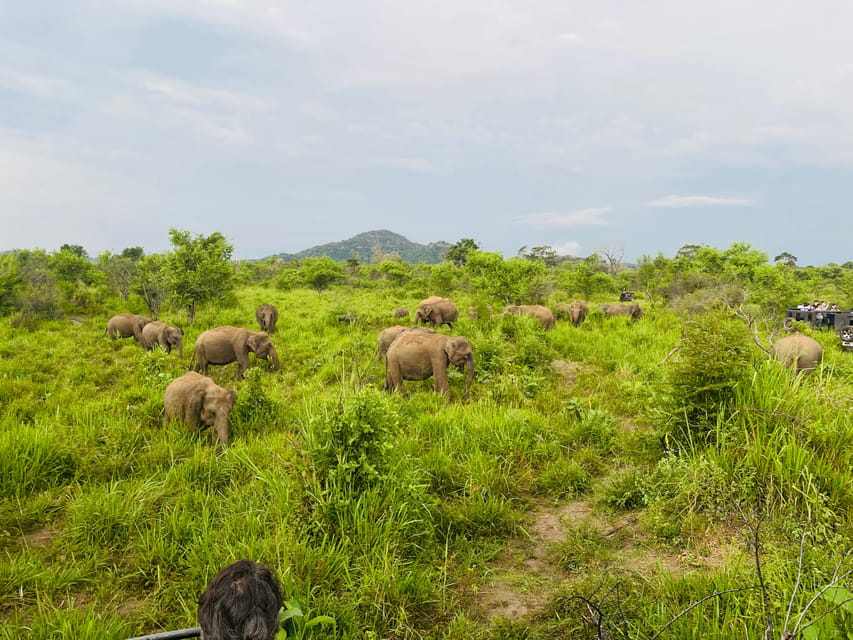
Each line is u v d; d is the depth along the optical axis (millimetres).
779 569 3594
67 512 5203
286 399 9688
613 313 21906
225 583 1794
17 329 16812
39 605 3707
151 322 14875
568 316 21766
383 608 3711
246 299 27406
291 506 4797
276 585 1892
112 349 15148
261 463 6172
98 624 3566
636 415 8391
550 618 3760
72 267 29688
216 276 19922
